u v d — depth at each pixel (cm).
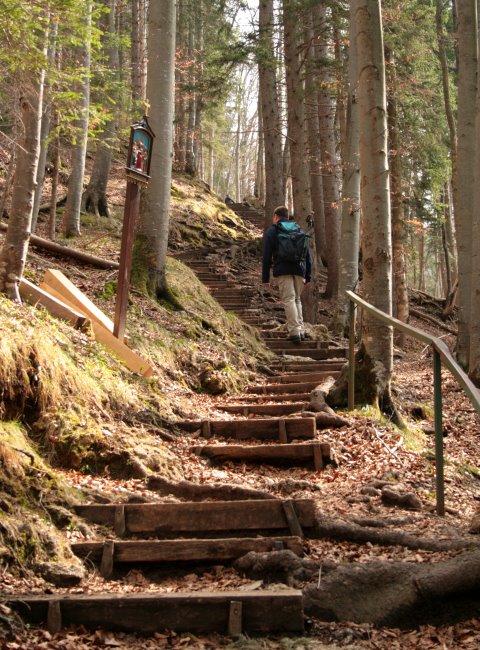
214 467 595
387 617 378
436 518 483
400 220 1642
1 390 517
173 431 648
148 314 946
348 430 660
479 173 897
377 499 518
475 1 1112
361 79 735
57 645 337
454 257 2553
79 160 1553
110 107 1362
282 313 1470
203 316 1063
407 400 877
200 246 2022
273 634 367
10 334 544
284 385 860
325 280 2102
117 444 548
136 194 748
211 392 843
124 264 741
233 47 1736
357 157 1414
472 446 723
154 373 771
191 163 2972
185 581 418
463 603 379
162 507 463
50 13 728
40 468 479
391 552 429
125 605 365
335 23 1644
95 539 442
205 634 366
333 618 381
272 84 1862
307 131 2248
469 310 1118
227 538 454
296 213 1572
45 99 912
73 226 1544
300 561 411
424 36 1789
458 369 439
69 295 770
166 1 1058
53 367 564
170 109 1063
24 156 684
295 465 601
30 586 386
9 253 680
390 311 739
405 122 1836
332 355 1089
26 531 415
